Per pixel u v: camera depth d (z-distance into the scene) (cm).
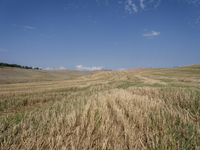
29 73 6600
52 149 297
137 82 2241
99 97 723
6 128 420
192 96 725
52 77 6306
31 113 583
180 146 311
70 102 764
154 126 379
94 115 438
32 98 1244
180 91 841
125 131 349
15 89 1997
